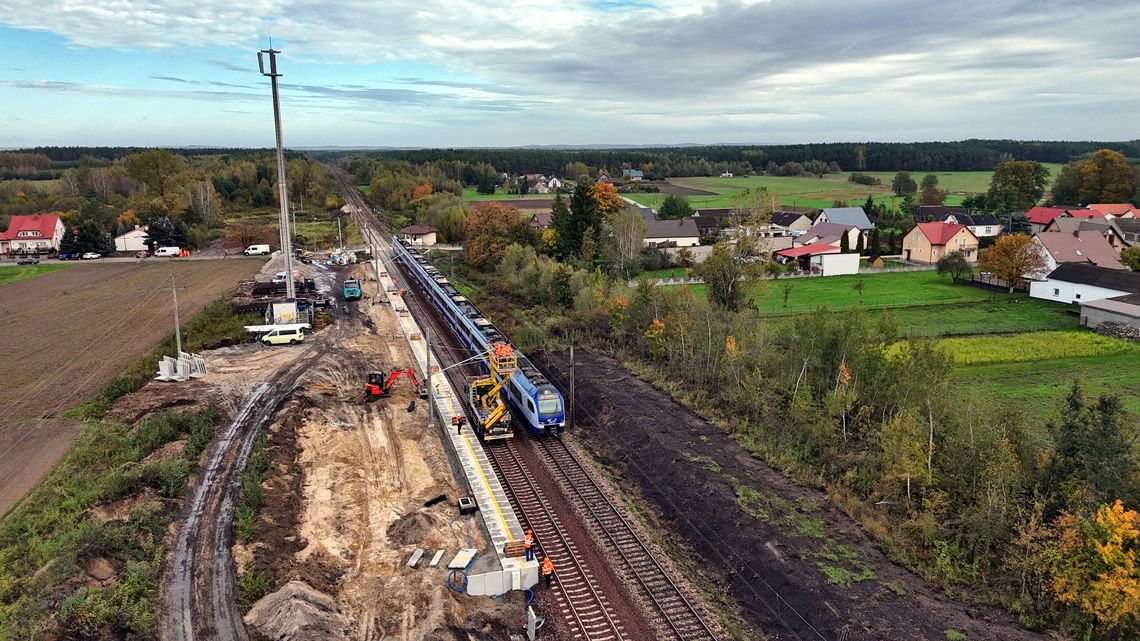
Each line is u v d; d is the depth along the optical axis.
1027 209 158.25
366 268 98.31
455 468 37.00
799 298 79.56
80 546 25.31
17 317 67.69
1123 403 45.03
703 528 31.00
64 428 39.56
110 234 114.81
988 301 77.75
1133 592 21.56
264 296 74.56
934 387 35.31
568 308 71.31
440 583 26.00
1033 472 28.28
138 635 22.06
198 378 48.44
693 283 85.88
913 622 24.00
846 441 36.81
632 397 45.22
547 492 34.62
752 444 37.75
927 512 28.77
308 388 46.06
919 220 139.75
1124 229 110.94
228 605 23.97
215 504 30.52
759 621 25.48
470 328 53.88
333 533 29.98
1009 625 24.03
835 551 28.14
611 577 27.95
